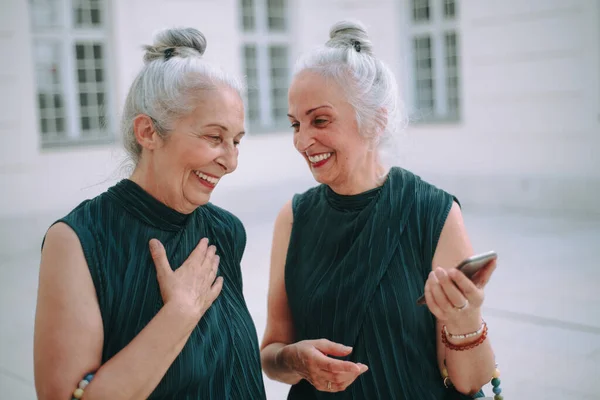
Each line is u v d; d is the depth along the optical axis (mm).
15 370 4527
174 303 1564
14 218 8773
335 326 1910
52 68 9633
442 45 11398
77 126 9773
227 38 10820
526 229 8500
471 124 10586
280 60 11891
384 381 1856
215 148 1611
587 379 4004
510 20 10008
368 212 1927
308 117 1871
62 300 1500
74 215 1587
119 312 1565
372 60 1888
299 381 2066
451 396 1900
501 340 4688
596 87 9305
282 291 2096
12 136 8820
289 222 2098
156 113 1590
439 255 1880
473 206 10555
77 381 1474
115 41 9836
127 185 1644
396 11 11625
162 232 1653
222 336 1693
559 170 9727
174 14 10273
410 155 2299
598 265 6543
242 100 1659
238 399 1707
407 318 1858
